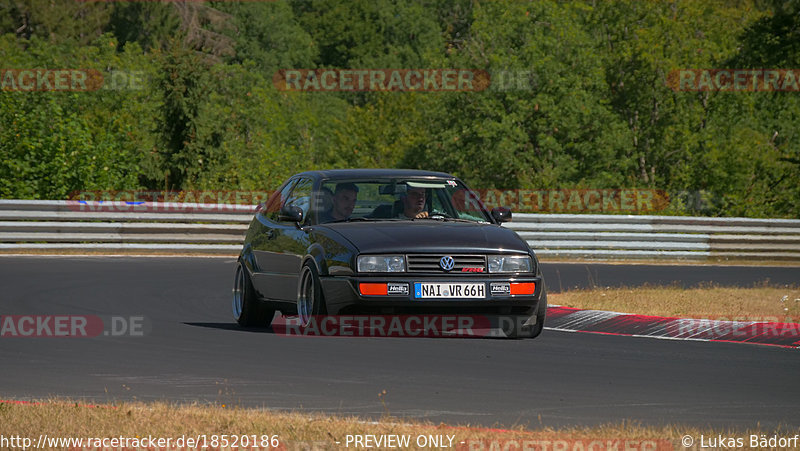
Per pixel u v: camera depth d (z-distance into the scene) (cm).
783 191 15388
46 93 12119
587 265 8638
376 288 3578
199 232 8594
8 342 3844
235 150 13938
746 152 18338
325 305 3691
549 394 2922
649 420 2573
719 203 14312
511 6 19000
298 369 3266
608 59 19725
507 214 4175
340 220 3984
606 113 18300
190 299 5419
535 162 17875
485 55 18925
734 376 3331
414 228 3809
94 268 6956
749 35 17038
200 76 13638
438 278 3612
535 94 18162
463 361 3469
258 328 4316
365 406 2692
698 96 19788
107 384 2989
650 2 19638
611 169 18250
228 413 2462
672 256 9431
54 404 2539
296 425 2316
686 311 4994
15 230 8169
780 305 5291
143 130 14200
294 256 3947
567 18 18825
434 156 18850
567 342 4041
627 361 3600
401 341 3884
